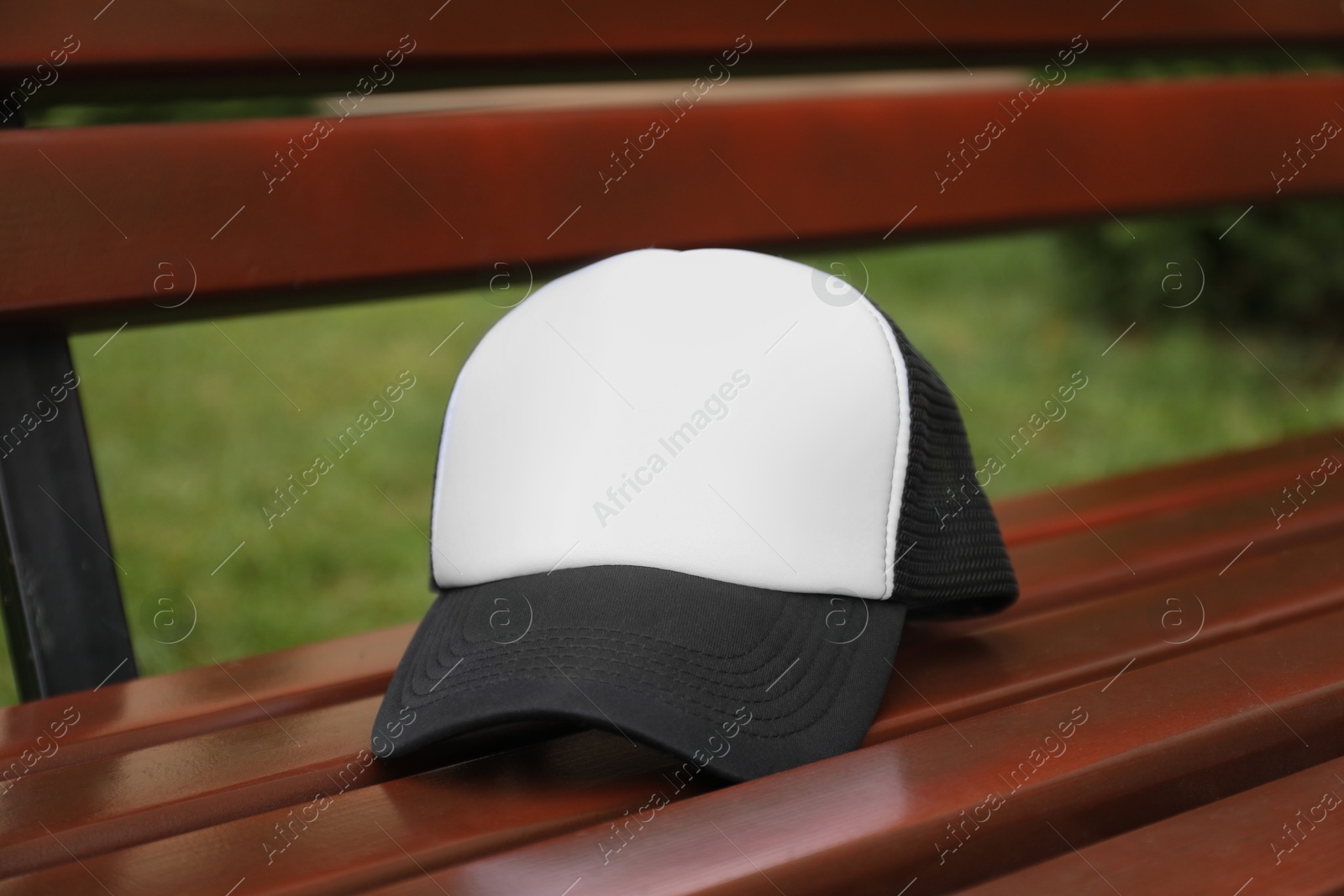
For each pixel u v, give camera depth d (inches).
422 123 51.9
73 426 46.4
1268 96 73.1
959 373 132.6
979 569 33.9
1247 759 29.8
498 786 28.8
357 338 148.2
